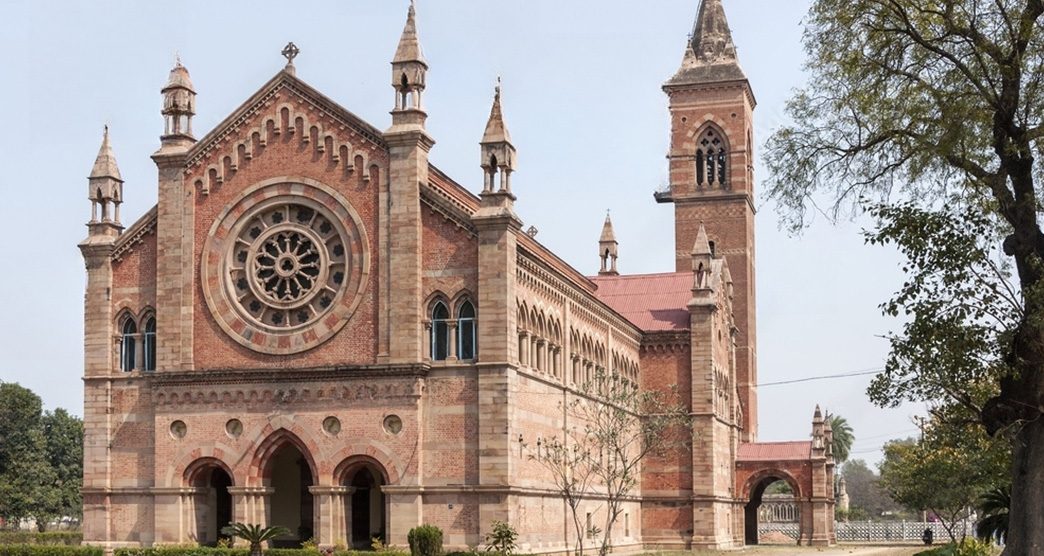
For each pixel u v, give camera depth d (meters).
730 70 133.50
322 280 70.62
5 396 152.50
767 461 116.50
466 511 67.12
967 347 44.75
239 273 72.44
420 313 68.94
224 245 72.62
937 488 89.19
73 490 173.25
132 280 74.94
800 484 116.44
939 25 48.09
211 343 72.00
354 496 77.44
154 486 71.88
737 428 118.00
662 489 102.94
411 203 69.56
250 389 70.62
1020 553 45.16
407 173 69.75
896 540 153.00
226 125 73.31
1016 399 45.34
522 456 70.81
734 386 117.12
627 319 100.00
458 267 69.06
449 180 79.12
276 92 72.69
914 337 45.22
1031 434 45.75
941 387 46.44
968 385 49.94
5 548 70.56
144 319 74.62
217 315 72.12
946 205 45.69
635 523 100.50
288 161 72.19
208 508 72.31
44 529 160.12
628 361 101.56
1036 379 44.88
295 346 70.50
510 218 68.06
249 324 71.50
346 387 69.25
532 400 73.56
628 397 86.56
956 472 86.00
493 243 68.38
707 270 105.44
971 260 44.44
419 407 68.19
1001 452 57.69
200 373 71.19
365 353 69.38
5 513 151.12
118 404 74.00
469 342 68.88
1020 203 46.50
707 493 101.88
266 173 72.50
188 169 73.81
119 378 74.06
